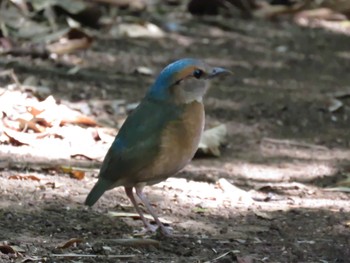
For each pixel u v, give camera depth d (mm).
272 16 21609
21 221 9445
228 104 14945
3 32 16594
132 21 19219
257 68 17359
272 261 8812
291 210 10414
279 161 12602
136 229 9531
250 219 10062
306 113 14820
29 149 11977
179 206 10344
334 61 18375
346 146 13484
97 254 8750
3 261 8422
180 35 19188
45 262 8477
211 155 12555
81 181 10867
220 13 21219
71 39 17141
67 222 9539
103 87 15109
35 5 17781
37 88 14375
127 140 8961
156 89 9102
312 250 9172
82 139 12398
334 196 11180
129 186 9328
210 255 8914
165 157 8945
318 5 22203
